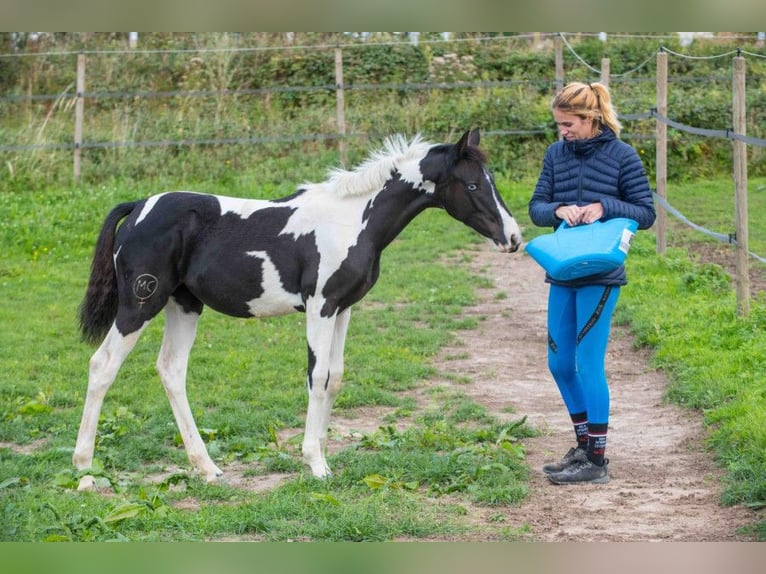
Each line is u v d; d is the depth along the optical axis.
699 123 22.16
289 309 7.34
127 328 7.16
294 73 23.61
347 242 7.10
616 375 10.17
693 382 9.08
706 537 5.71
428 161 7.18
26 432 8.35
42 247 16.31
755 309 10.77
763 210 18.41
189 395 9.52
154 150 20.50
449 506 6.35
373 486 6.73
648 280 13.52
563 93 6.72
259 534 5.93
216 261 7.20
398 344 11.60
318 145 21.09
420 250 16.84
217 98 22.41
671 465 7.28
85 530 5.77
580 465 6.96
